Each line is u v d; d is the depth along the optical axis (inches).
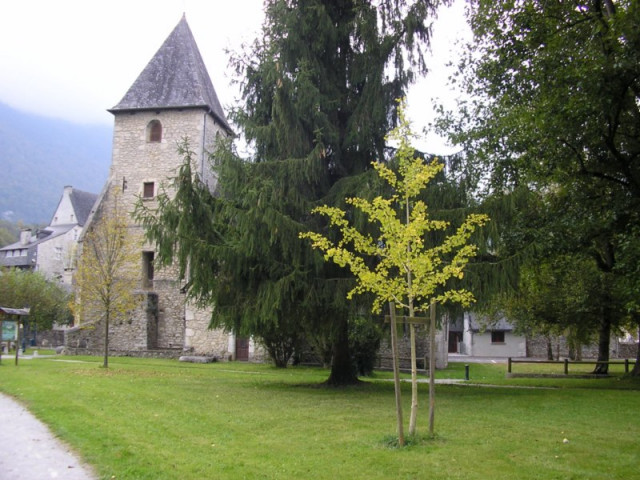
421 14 562.6
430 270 308.5
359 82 585.6
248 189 488.4
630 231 511.8
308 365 994.7
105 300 783.7
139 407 384.2
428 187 504.7
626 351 1627.7
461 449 270.8
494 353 1765.5
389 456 255.6
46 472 226.7
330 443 282.5
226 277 507.2
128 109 1171.9
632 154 518.6
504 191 552.4
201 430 309.4
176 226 504.1
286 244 478.0
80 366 768.3
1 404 391.9
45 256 2466.8
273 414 370.9
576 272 732.0
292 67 553.3
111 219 882.1
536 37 522.6
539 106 502.0
